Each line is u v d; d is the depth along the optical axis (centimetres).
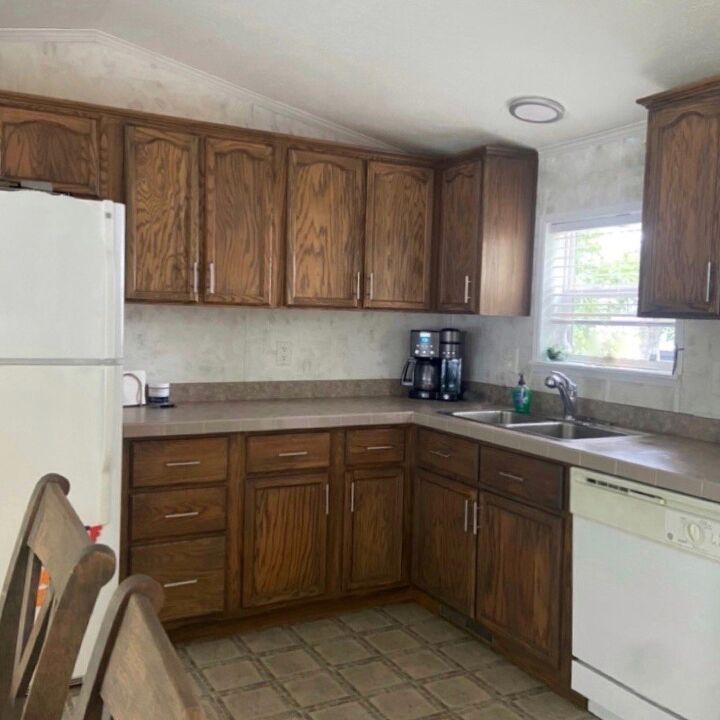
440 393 383
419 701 257
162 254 306
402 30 260
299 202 335
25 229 237
